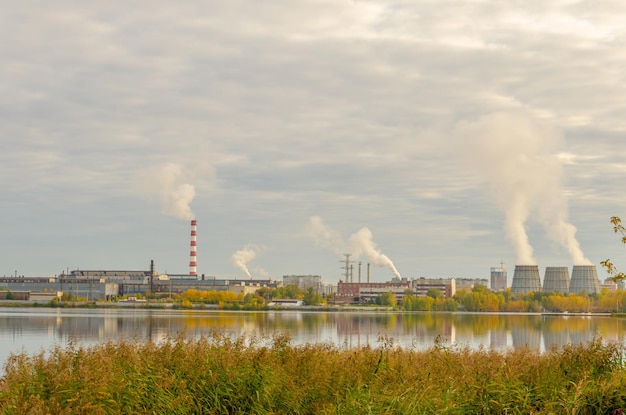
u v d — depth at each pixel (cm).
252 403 2298
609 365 2733
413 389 2317
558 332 14150
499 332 14038
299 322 18375
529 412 2164
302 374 2531
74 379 2231
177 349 2617
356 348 3231
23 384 2234
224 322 17800
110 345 3123
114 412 2117
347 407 2147
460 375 2702
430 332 13362
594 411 2183
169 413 2188
